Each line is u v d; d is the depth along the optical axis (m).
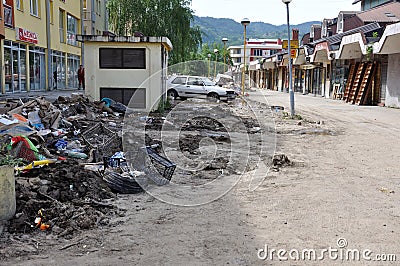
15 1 22.62
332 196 6.15
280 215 5.32
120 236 4.57
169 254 4.16
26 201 5.06
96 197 5.69
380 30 27.25
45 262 3.93
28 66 25.16
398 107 22.83
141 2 36.00
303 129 13.45
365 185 6.81
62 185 5.66
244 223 5.03
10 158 4.94
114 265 3.90
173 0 35.75
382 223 5.06
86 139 9.23
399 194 6.31
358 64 27.38
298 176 7.39
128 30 36.94
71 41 35.12
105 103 15.27
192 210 5.49
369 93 25.56
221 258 4.09
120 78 16.58
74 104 13.44
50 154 7.60
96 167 6.73
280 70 49.34
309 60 35.66
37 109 10.34
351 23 34.25
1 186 4.60
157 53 16.38
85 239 4.45
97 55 16.56
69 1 34.09
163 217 5.20
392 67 23.42
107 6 37.44
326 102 27.86
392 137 12.30
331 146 10.59
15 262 3.92
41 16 27.30
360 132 13.28
